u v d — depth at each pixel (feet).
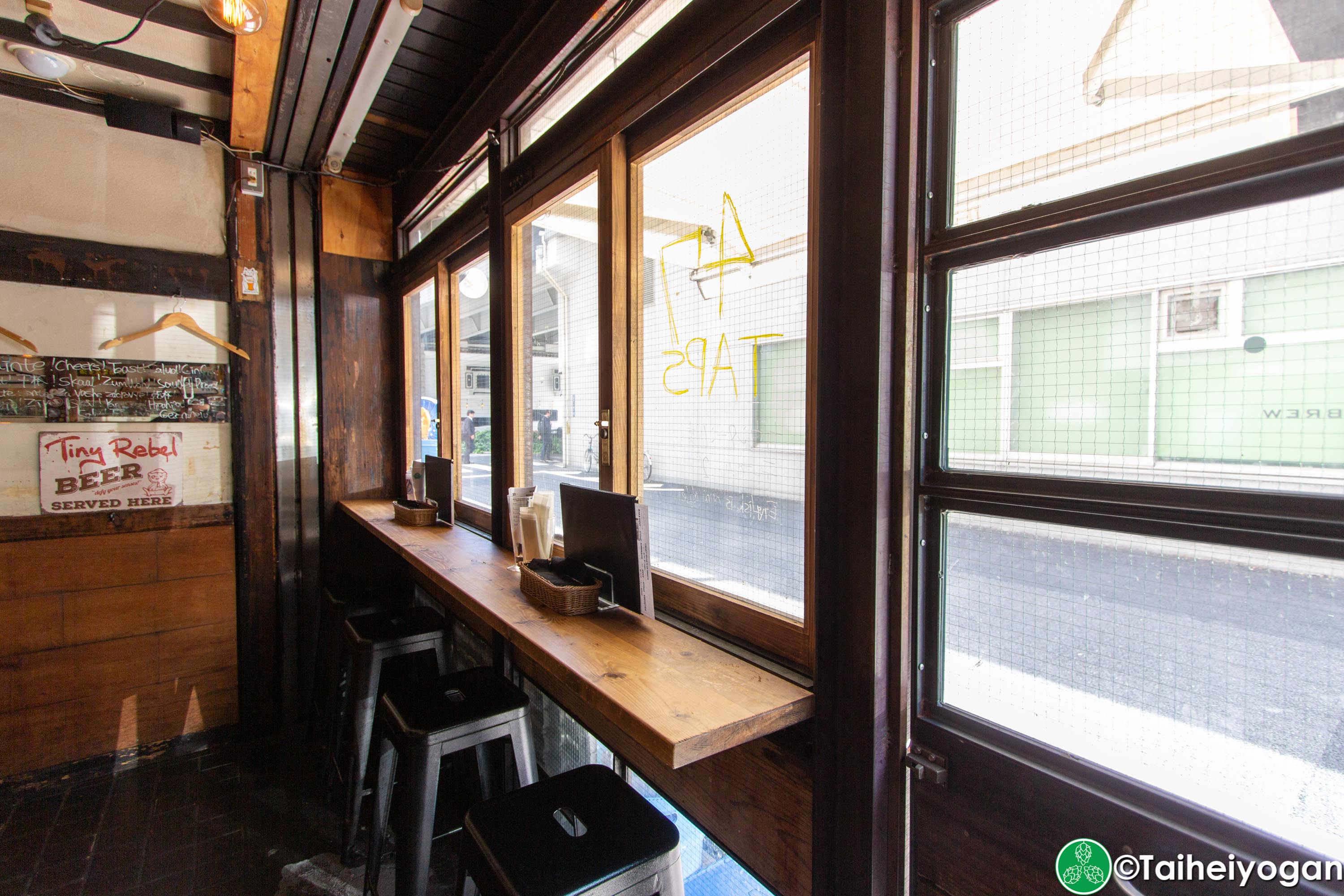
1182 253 2.47
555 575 5.19
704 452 4.88
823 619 3.46
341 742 8.46
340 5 5.65
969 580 3.22
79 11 6.61
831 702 3.45
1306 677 2.24
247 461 9.40
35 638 8.04
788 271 4.07
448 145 8.55
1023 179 2.96
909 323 3.22
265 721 9.53
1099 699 2.78
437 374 9.59
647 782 5.14
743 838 4.18
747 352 4.42
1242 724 2.39
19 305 7.89
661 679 3.61
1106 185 2.67
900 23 3.23
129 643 8.62
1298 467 2.20
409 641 6.70
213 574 9.19
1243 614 2.38
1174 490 2.48
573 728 6.61
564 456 6.87
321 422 10.27
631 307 5.49
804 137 3.95
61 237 8.14
